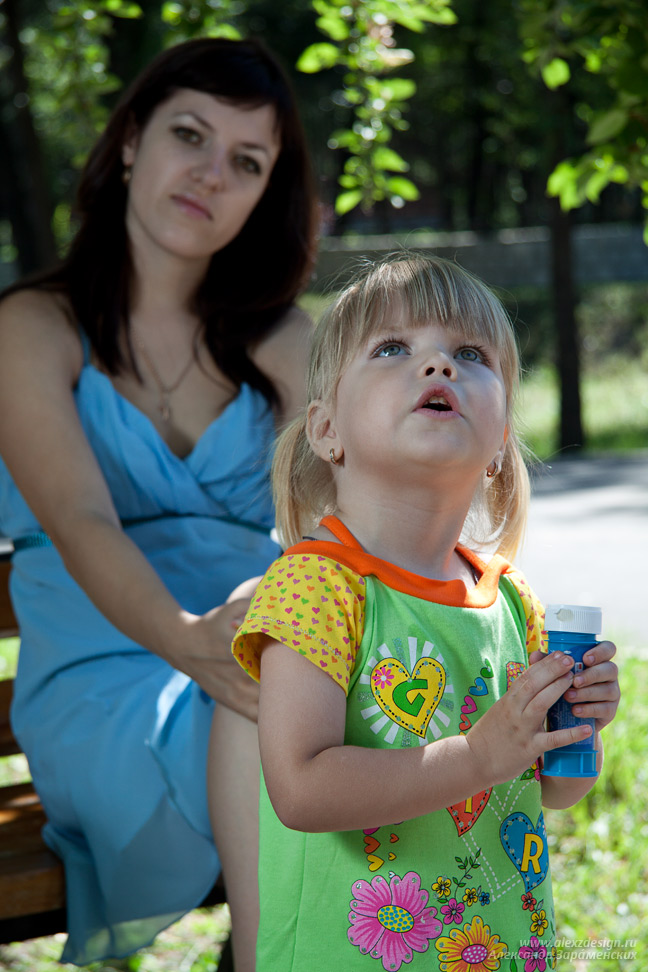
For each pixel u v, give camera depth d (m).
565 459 13.76
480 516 2.03
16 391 2.50
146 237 2.73
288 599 1.65
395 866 1.64
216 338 2.80
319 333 1.87
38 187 11.95
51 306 2.67
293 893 1.69
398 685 1.66
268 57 2.84
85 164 2.82
